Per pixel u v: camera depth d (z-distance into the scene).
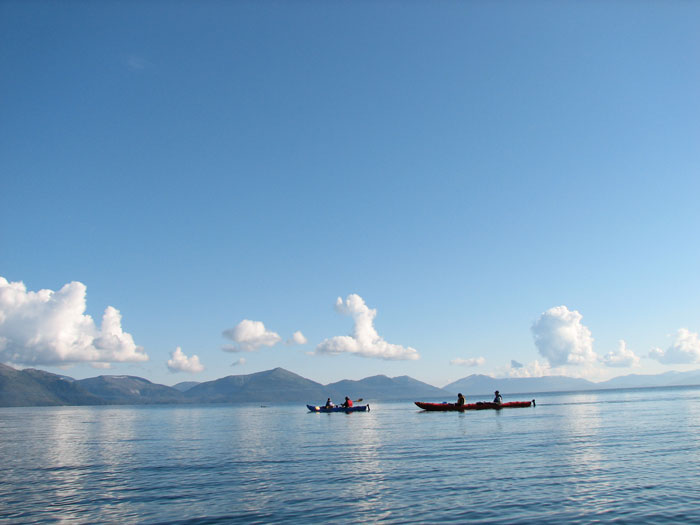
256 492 24.00
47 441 54.94
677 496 21.22
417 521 18.55
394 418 80.81
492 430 51.97
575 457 32.09
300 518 19.31
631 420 62.00
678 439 40.16
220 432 62.78
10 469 33.16
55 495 24.55
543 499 21.25
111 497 23.84
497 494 22.30
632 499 20.91
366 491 23.61
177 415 144.00
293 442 46.56
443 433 50.59
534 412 84.50
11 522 19.95
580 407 101.44
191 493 24.20
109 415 161.38
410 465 30.70
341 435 52.44
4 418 147.88
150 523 19.33
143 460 36.28
